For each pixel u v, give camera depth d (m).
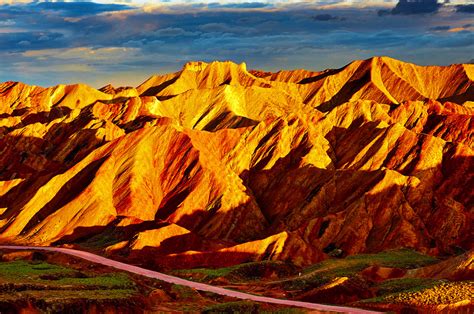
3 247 168.25
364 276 128.25
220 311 108.06
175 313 107.75
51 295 103.75
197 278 139.38
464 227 176.38
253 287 131.88
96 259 152.75
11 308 96.81
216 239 179.50
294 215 188.00
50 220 184.75
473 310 103.62
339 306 111.25
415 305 106.50
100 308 102.81
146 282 130.62
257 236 184.62
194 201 192.75
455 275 122.12
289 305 111.31
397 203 178.00
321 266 142.25
